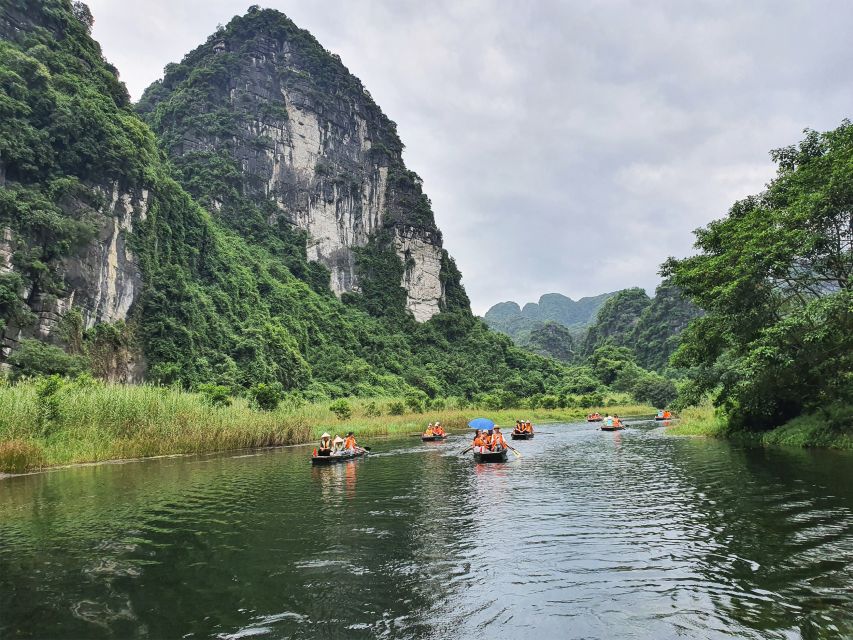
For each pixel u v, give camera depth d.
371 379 97.88
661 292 163.25
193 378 65.25
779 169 26.23
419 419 46.84
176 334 66.69
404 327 131.00
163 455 23.64
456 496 13.68
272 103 129.62
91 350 54.84
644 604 6.55
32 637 5.92
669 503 12.05
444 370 116.75
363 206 141.12
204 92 123.44
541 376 130.88
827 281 22.97
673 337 141.62
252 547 9.19
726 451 21.72
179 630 6.05
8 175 52.88
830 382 22.28
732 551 8.37
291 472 18.50
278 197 124.94
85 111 60.41
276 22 139.75
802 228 21.88
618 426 40.50
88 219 56.69
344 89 145.88
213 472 18.52
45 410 21.16
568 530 9.99
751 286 22.55
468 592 7.08
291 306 103.19
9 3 63.22
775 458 18.59
